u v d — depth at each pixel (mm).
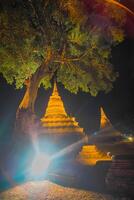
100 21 23891
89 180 14766
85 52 24750
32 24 22312
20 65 22281
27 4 22031
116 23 24375
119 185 12047
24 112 23391
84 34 23641
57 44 23719
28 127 22875
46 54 23375
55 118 23297
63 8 22891
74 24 23250
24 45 21547
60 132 22719
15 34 21281
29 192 14461
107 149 21109
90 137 25406
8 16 21172
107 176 12781
